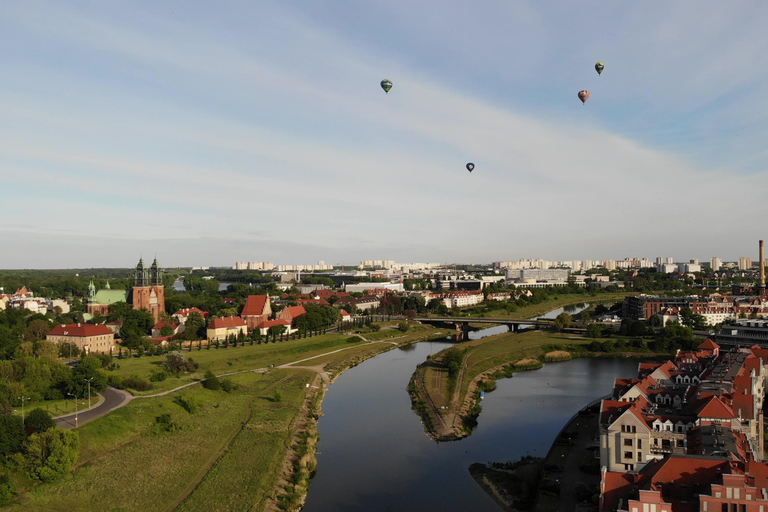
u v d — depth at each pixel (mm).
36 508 109250
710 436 105688
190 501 117375
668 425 116438
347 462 147625
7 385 159250
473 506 121688
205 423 166625
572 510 111938
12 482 114250
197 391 193625
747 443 107562
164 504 116625
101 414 154750
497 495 126312
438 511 119625
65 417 151125
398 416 188625
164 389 191000
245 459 140750
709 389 130750
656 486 87562
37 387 168750
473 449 155375
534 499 122500
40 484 118312
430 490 129875
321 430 174000
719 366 160625
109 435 144125
